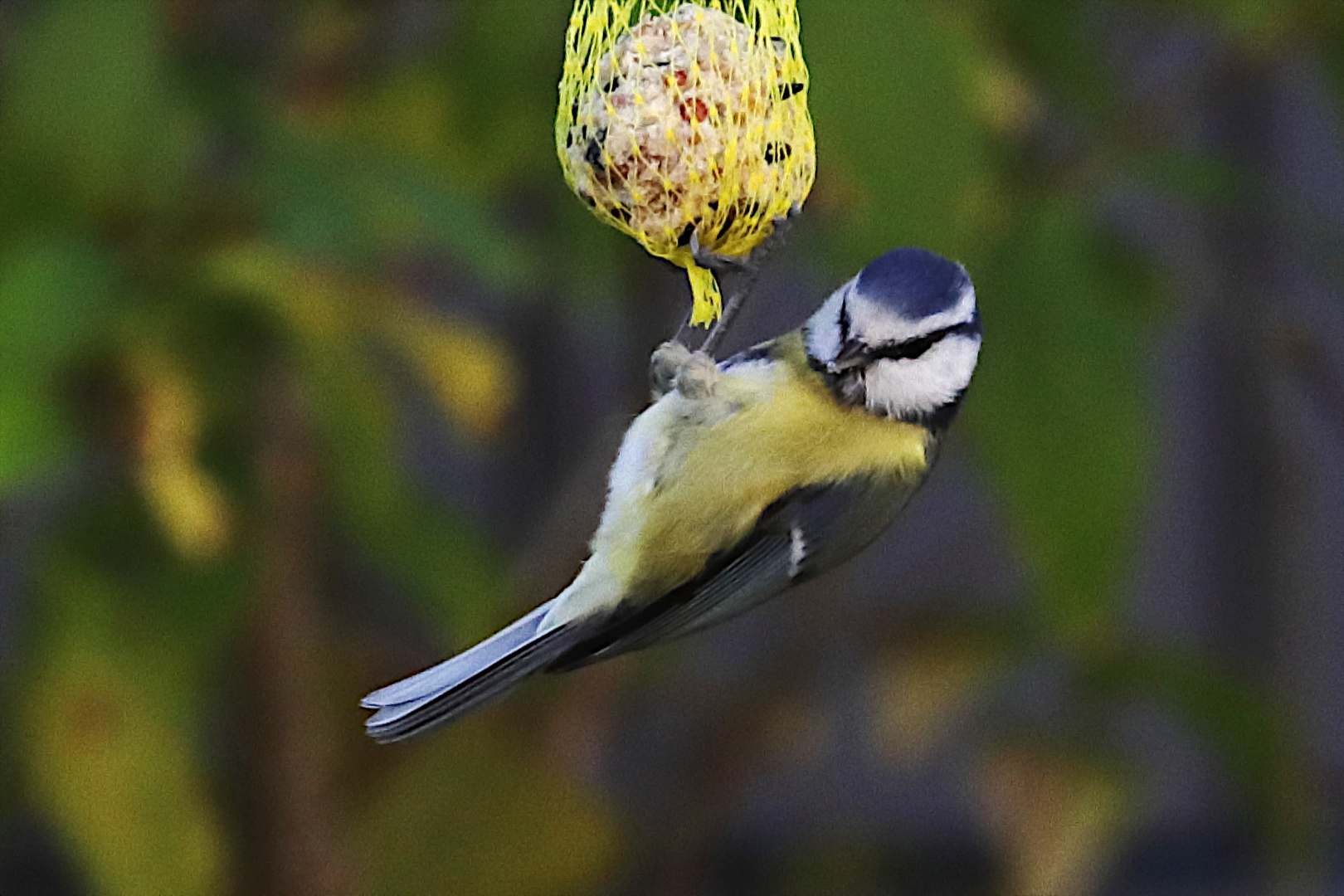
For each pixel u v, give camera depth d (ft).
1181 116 15.69
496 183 13.79
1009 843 16.55
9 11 11.62
